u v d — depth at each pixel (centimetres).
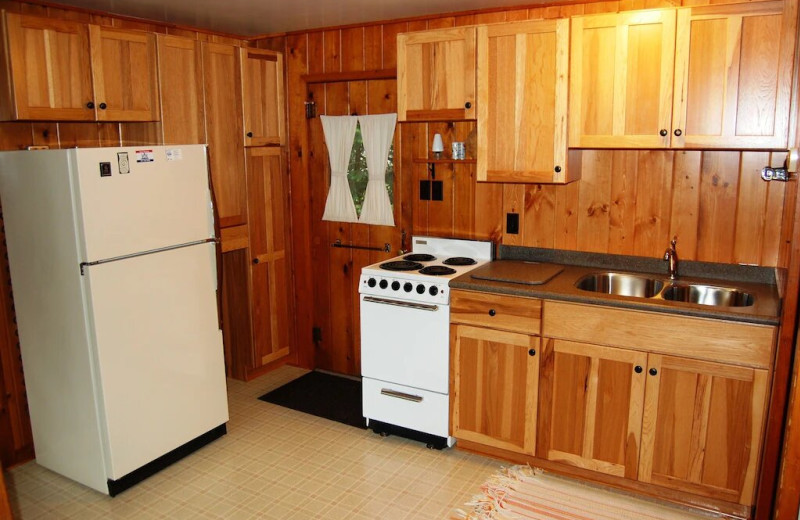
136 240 290
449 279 315
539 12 332
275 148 424
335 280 436
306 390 416
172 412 316
